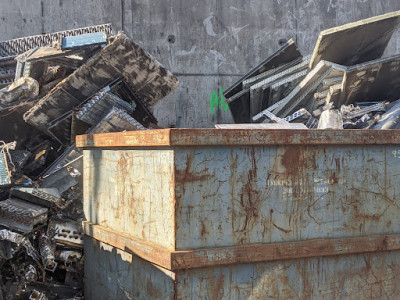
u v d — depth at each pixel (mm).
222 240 2773
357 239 3094
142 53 5000
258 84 6320
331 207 3055
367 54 6137
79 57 5348
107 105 4844
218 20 8164
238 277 2820
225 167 2773
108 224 3484
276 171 2904
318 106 5695
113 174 3385
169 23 7957
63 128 4992
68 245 3912
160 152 2775
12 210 3541
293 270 2963
